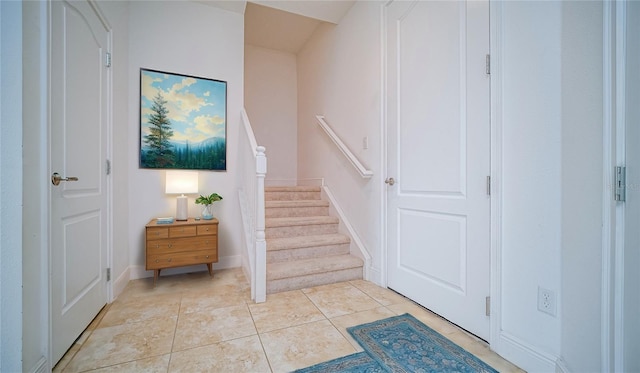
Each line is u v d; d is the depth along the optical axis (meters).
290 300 2.18
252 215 2.42
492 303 1.52
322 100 3.72
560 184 1.23
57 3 1.44
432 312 1.97
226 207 3.03
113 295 2.18
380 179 2.52
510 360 1.42
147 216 2.71
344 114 3.15
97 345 1.55
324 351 1.50
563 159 1.22
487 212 1.58
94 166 1.89
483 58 1.61
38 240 1.23
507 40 1.46
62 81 1.49
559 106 1.23
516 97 1.41
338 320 1.85
